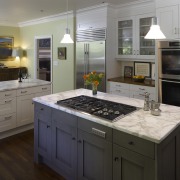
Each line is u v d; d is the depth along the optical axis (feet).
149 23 13.67
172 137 5.83
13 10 16.58
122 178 5.94
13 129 12.11
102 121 6.18
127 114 6.77
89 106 7.63
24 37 24.12
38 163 9.08
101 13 14.93
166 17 11.27
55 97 9.11
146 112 7.07
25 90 12.17
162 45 11.36
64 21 18.16
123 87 14.55
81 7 15.46
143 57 14.23
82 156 7.04
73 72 18.02
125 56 15.24
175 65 10.94
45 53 22.77
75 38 17.51
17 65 25.16
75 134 7.20
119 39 15.56
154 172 5.16
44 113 8.46
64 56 18.54
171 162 5.96
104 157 6.35
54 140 8.11
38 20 20.80
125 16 14.75
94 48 15.80
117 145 5.92
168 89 11.40
